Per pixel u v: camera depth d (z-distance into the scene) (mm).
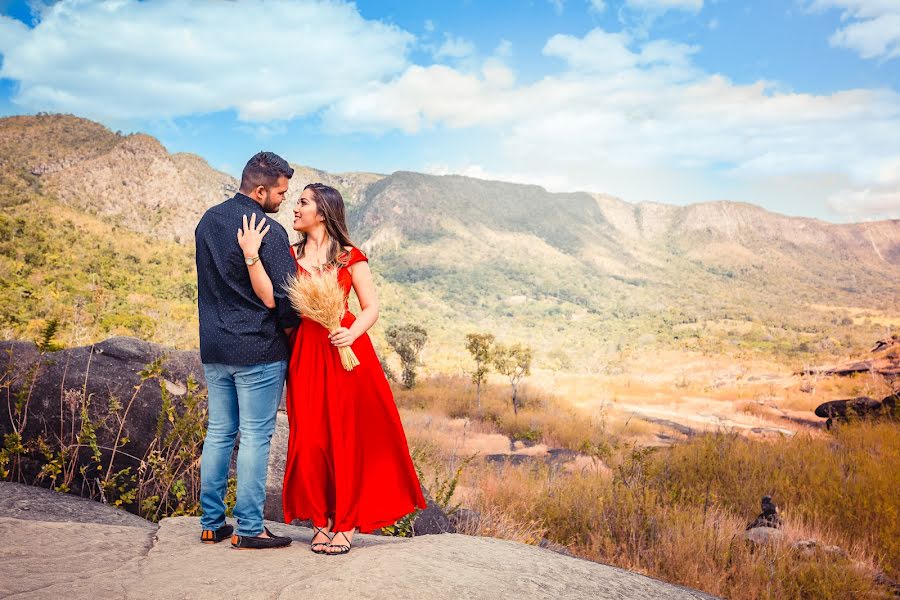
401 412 25141
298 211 3066
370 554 2535
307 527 4141
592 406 37219
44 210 140625
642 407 41750
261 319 2777
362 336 3027
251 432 2783
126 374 4758
